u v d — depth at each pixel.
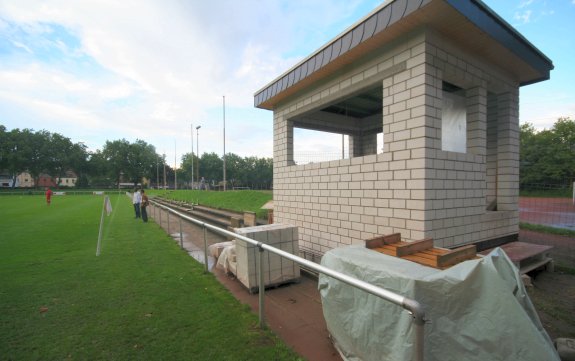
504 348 1.65
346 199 5.05
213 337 2.81
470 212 4.40
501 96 5.41
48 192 23.17
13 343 2.75
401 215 4.07
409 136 3.96
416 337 1.47
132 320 3.19
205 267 4.92
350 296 2.27
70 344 2.73
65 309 3.49
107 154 75.94
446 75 4.08
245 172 85.56
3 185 79.62
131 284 4.37
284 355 2.49
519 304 1.67
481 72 4.61
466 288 1.77
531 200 14.63
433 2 3.27
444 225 4.00
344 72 5.06
